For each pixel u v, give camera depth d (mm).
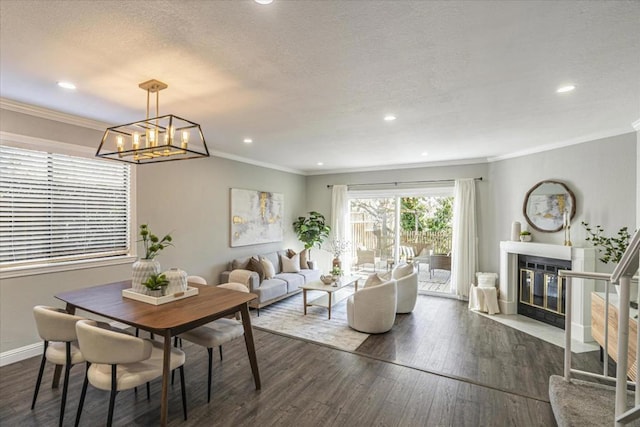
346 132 3887
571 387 2229
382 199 6586
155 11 1570
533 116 3223
